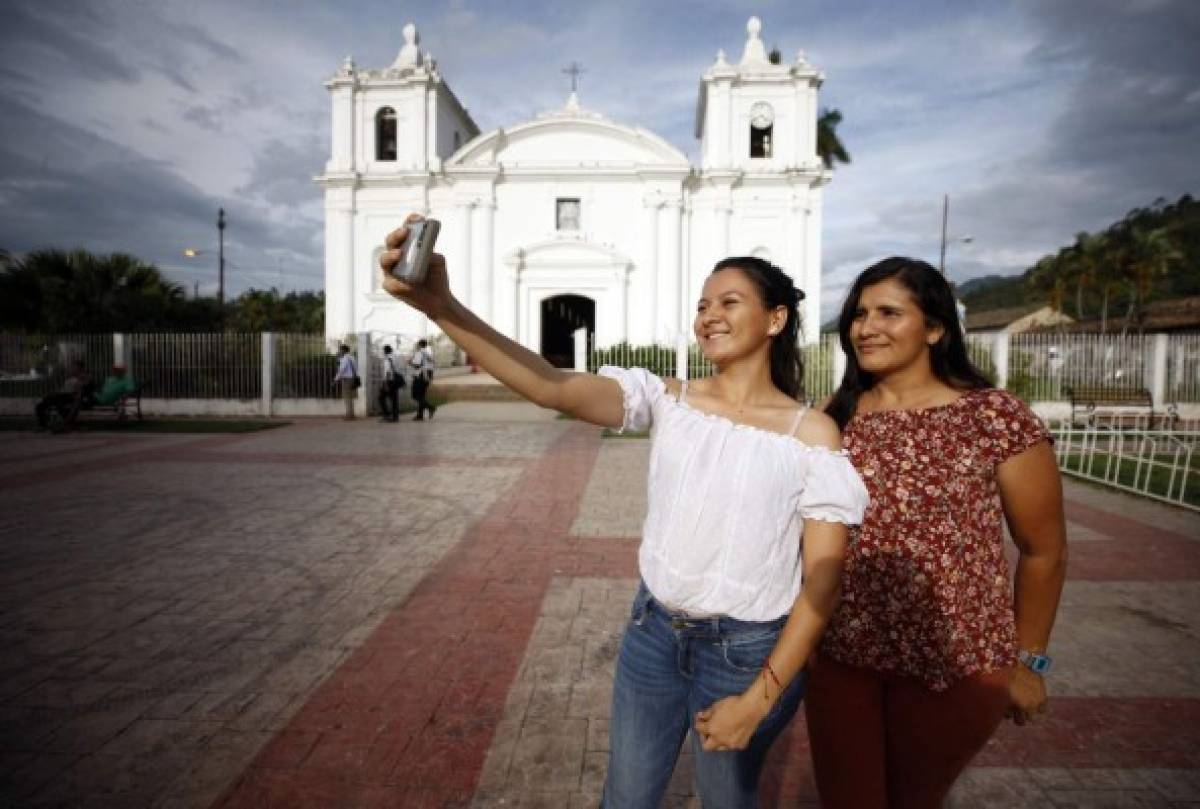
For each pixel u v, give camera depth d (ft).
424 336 89.35
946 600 5.51
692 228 90.12
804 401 5.95
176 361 54.95
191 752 9.36
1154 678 11.47
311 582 15.84
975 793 8.59
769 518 5.09
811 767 9.32
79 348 55.26
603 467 30.91
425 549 18.40
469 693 10.93
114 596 14.88
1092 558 17.87
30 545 18.54
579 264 87.66
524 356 5.34
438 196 89.92
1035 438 5.48
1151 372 51.37
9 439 39.91
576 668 11.76
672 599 5.24
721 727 4.73
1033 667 5.80
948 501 5.55
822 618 4.84
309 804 8.38
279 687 11.08
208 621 13.62
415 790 8.64
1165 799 8.52
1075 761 9.25
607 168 87.45
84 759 9.19
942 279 6.00
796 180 86.99
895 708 5.73
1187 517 22.29
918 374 6.09
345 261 89.25
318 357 55.06
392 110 90.99
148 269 72.02
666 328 88.02
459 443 38.70
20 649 12.34
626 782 5.53
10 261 64.03
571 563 17.29
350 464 31.48
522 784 8.76
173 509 22.66
